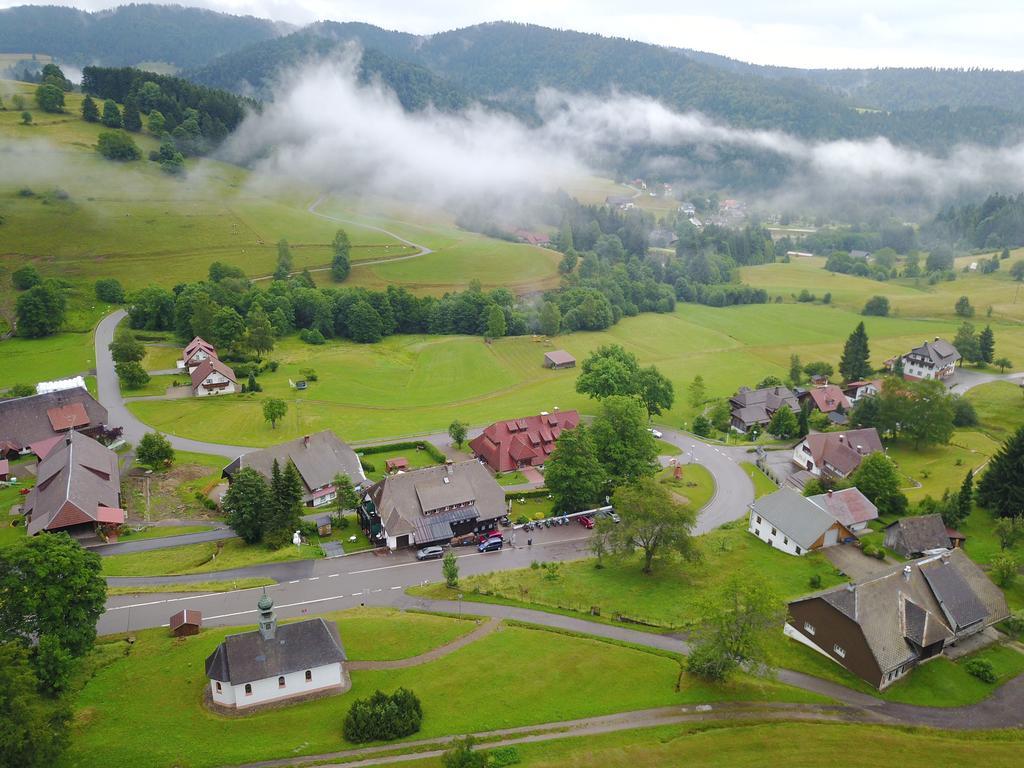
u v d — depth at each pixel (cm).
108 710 5956
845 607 7200
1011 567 8806
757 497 12488
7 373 17462
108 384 17125
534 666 6894
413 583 8825
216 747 5575
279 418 15400
